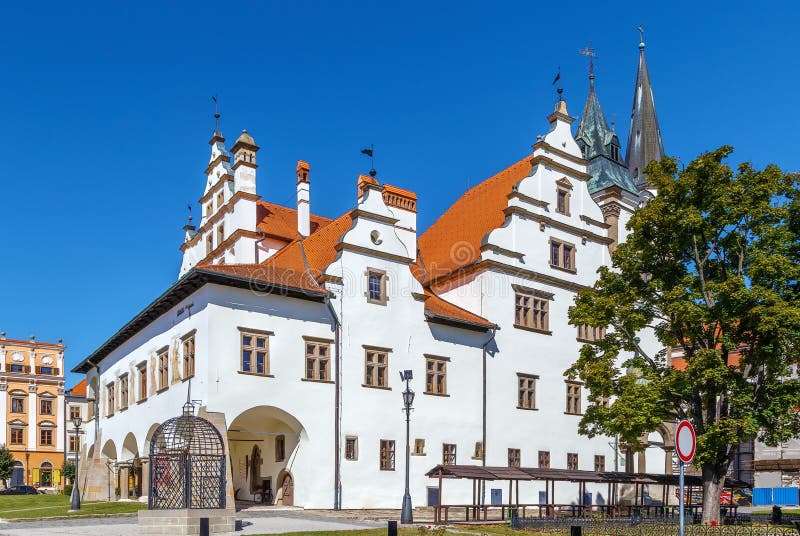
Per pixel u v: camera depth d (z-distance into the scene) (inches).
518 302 1745.8
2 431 3351.4
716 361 1151.0
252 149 1871.3
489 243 1697.8
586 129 2253.9
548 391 1769.2
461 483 1581.0
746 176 1244.5
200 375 1300.4
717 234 1258.0
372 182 1625.2
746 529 1040.2
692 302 1230.3
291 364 1386.6
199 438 1160.2
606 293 1355.8
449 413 1584.6
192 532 952.9
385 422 1488.7
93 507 1344.7
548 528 1091.3
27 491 2748.5
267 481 1505.9
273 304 1386.6
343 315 1470.2
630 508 1385.3
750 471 2310.5
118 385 1787.6
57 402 3528.5
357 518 1230.9
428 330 1588.3
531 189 1803.6
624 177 2208.4
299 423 1378.0
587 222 1927.9
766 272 1171.9
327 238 1684.3
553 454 1750.7
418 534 943.0
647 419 1193.4
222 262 1909.4
